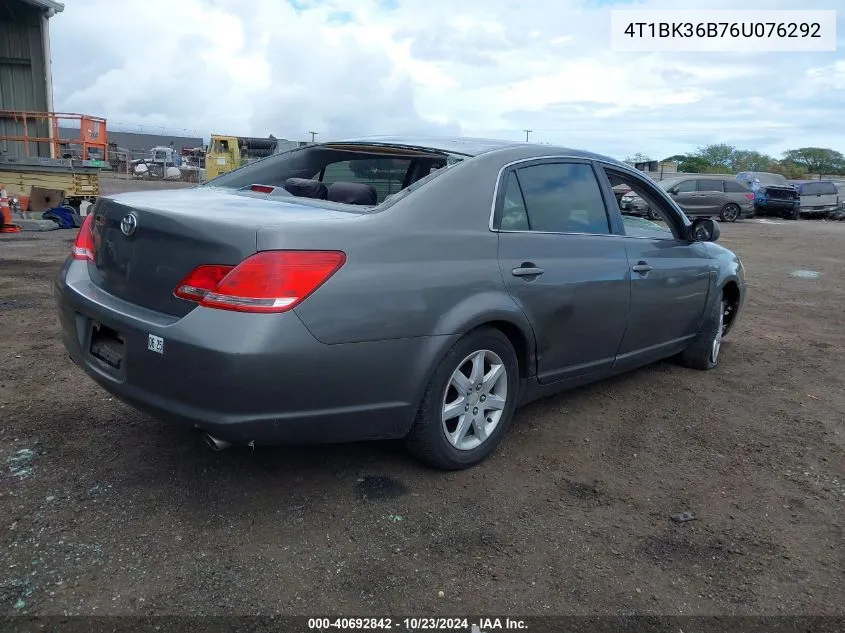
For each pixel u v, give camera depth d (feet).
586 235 12.98
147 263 9.48
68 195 46.68
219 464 10.93
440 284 10.01
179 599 7.80
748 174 107.45
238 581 8.17
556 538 9.48
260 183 13.88
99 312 9.84
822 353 20.49
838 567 9.21
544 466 11.66
